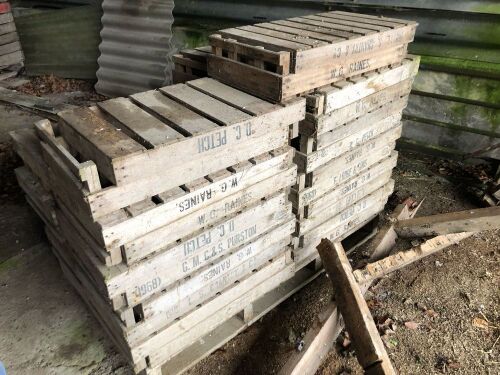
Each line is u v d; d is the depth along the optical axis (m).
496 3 4.21
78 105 6.75
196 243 2.32
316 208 3.03
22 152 2.70
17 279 3.42
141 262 2.15
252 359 2.87
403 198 4.41
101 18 6.88
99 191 1.91
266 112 2.31
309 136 2.71
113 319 2.33
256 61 2.50
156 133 2.07
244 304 2.79
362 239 3.80
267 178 2.48
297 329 3.03
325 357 2.80
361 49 2.76
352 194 3.32
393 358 2.83
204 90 2.60
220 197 2.30
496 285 3.34
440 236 3.23
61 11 7.34
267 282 2.88
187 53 3.11
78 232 2.36
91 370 2.75
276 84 2.39
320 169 2.89
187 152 2.06
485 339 2.94
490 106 4.64
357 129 3.02
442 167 4.98
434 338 2.95
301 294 3.30
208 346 2.76
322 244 2.91
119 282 2.09
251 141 2.30
